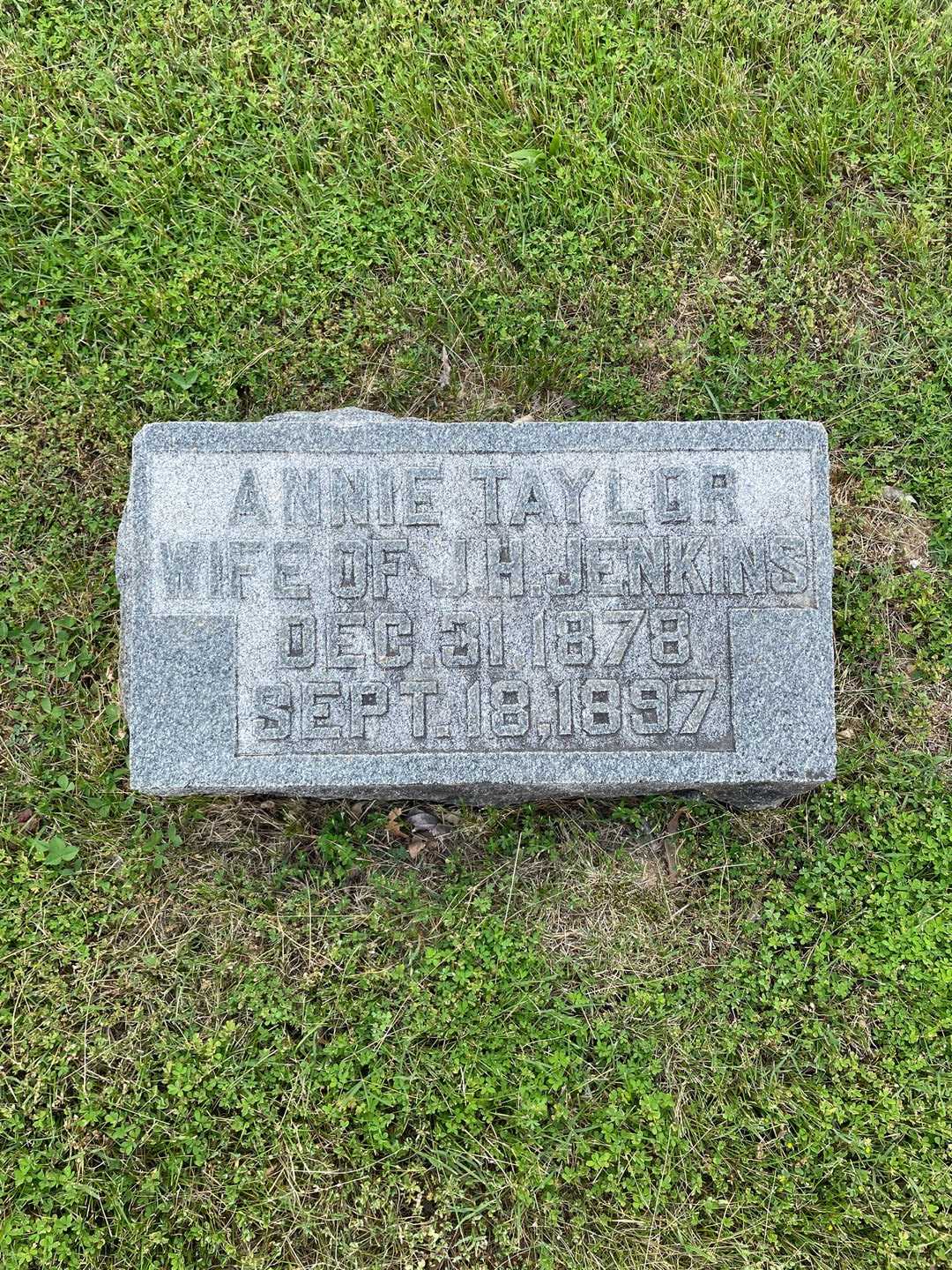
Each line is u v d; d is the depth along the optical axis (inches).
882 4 58.5
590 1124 50.7
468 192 56.8
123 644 52.3
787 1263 49.8
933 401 56.1
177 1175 49.9
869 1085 51.4
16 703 53.7
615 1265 49.6
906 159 57.5
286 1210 49.7
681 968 52.3
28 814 53.0
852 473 55.8
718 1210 50.3
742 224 57.2
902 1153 50.8
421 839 53.4
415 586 47.6
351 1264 49.3
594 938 52.6
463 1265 49.5
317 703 47.2
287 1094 50.6
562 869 53.0
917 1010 52.0
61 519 54.7
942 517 55.6
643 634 47.7
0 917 51.8
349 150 56.9
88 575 54.4
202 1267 49.3
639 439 48.3
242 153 56.7
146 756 46.9
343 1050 50.9
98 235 56.4
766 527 48.1
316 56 57.4
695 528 48.1
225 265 55.8
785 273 56.8
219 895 52.3
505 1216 49.9
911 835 53.3
